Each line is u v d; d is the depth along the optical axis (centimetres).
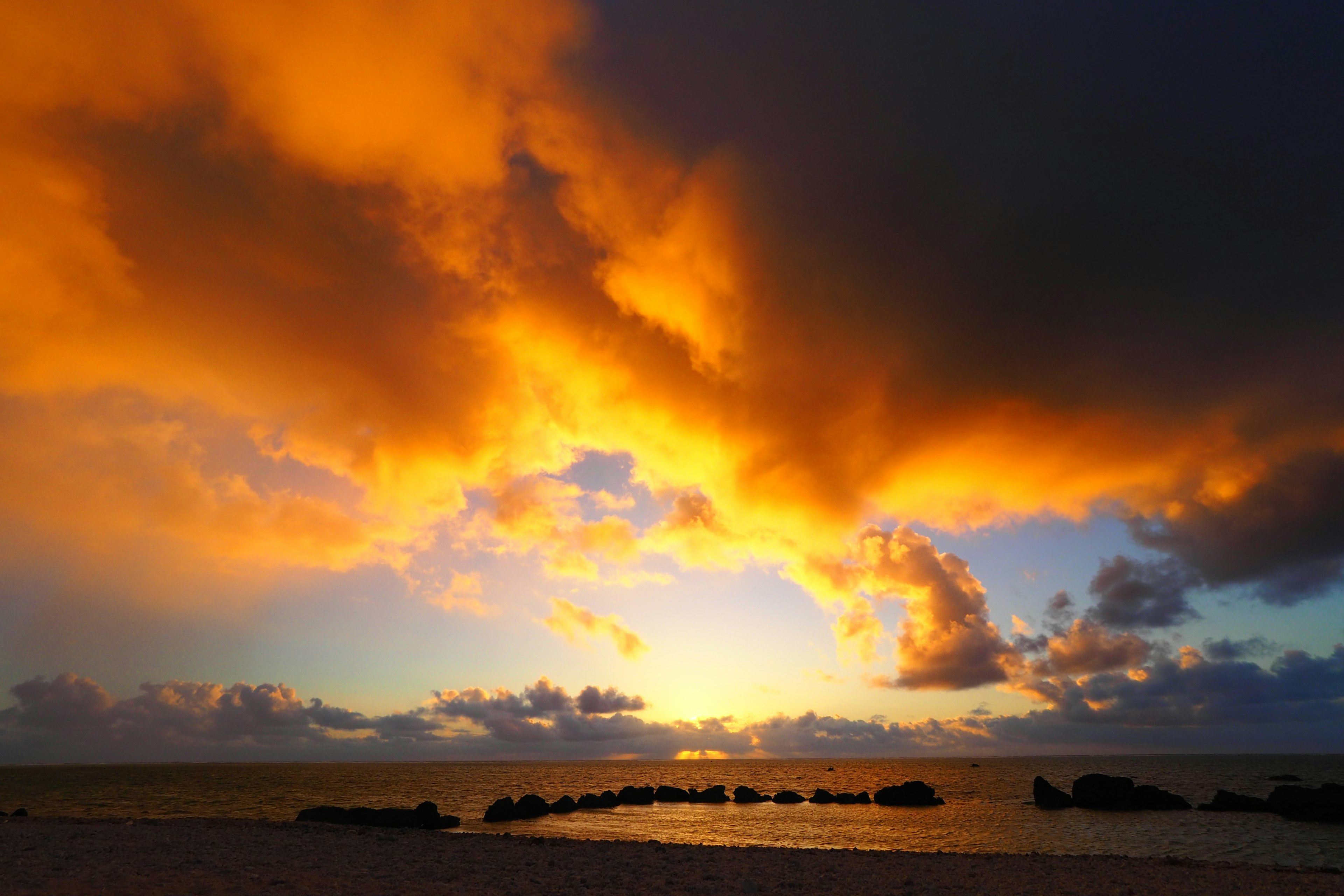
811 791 11275
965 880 2003
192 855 2089
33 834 2511
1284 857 3469
